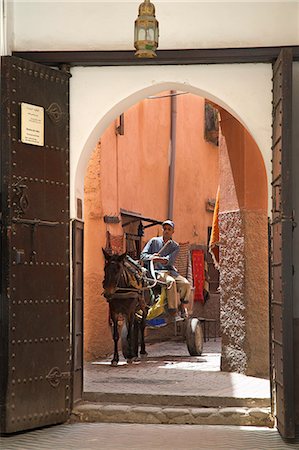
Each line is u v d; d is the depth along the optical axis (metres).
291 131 14.00
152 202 29.62
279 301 14.41
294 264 15.05
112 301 22.25
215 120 35.16
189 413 15.68
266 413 15.46
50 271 15.25
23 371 14.73
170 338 29.52
